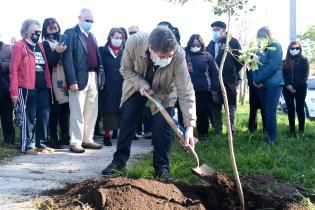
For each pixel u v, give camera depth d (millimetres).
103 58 7184
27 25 6320
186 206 3916
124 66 4547
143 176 4762
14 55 6188
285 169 5180
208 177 4246
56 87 6805
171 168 5113
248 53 3682
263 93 7254
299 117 8453
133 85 4531
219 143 7039
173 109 4660
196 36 7203
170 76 4410
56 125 6988
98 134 8594
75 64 6551
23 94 6266
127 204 3732
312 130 9047
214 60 7344
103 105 7211
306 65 8234
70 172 5355
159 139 4664
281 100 14320
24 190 4496
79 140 6727
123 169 4984
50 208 3742
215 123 7973
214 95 7398
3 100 7156
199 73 7215
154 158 4773
